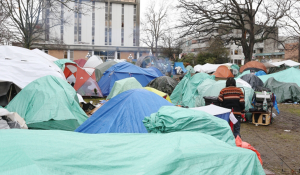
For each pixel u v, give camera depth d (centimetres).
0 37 1819
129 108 546
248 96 972
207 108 543
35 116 668
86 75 1496
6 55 1043
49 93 722
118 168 212
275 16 2398
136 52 5041
